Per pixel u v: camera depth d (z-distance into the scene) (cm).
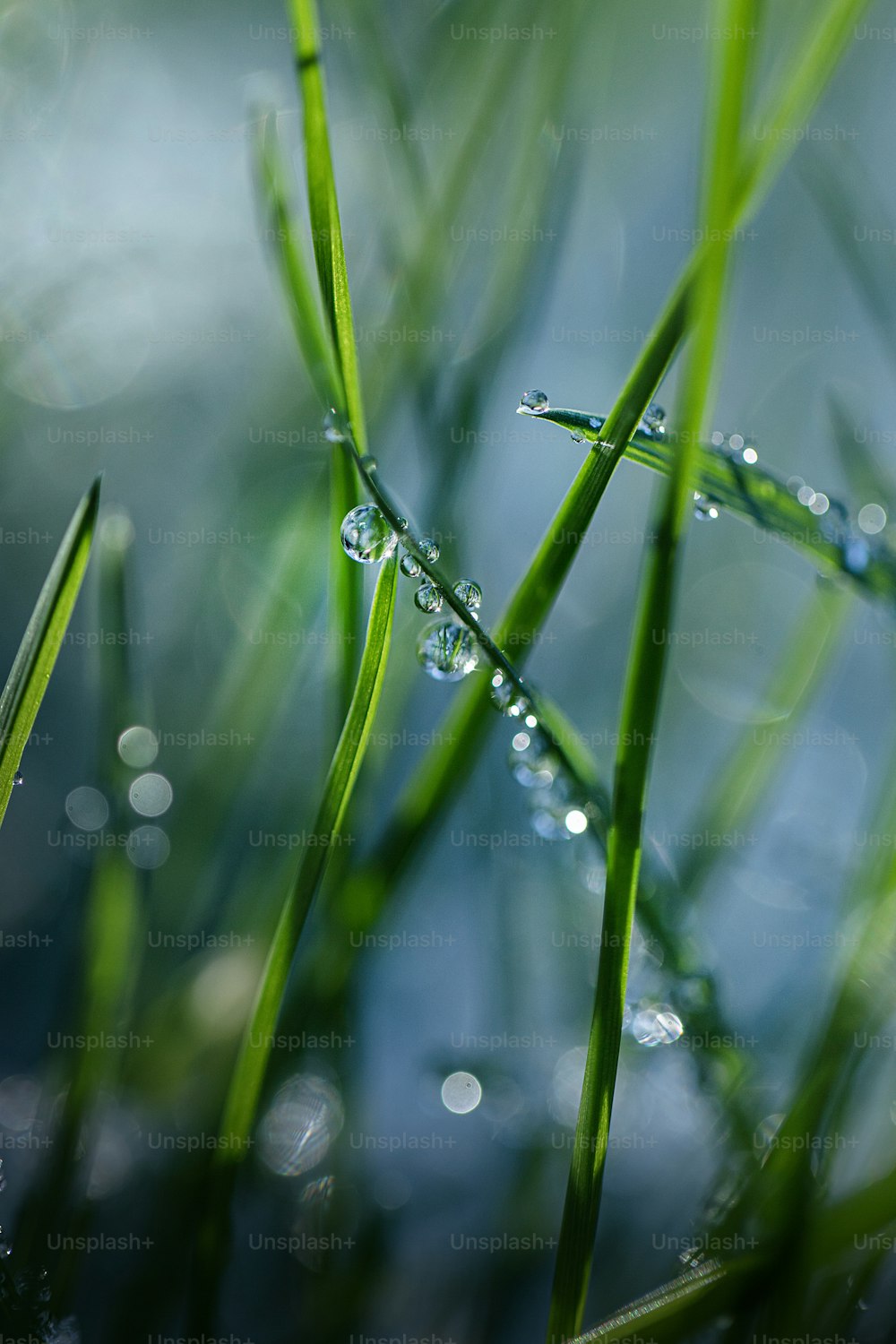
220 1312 22
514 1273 22
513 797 24
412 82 27
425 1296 22
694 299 21
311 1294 22
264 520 25
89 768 25
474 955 24
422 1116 23
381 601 21
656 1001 22
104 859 22
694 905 23
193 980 23
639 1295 22
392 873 22
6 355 27
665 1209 22
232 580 25
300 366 26
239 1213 22
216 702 24
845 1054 21
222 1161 21
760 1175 21
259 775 24
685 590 29
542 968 24
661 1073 23
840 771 25
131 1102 22
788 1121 21
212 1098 22
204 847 23
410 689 23
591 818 22
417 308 24
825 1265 21
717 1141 22
